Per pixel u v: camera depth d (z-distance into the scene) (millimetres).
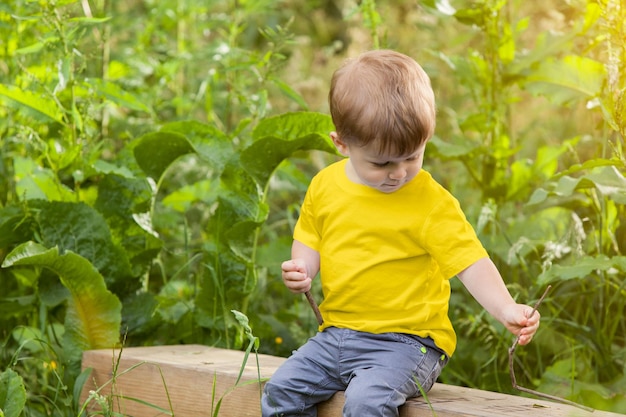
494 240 4516
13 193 4957
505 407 2861
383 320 3055
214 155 4242
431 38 6723
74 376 3926
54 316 4480
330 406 3094
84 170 4371
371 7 4754
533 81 4590
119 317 3963
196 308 4219
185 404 3467
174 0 6129
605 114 3680
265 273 4801
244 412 3279
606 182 3732
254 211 4168
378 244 3064
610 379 4051
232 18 6332
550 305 4414
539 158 4855
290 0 8922
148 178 4332
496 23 4734
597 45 4422
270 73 4633
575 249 3949
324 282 3174
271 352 4414
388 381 2889
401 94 2836
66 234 4137
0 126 4887
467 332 4434
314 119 4109
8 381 3490
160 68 5617
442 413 2830
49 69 4879
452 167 5875
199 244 5379
